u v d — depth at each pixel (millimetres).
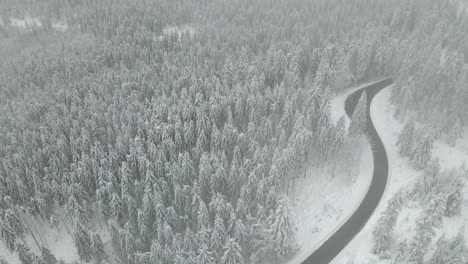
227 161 59938
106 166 56250
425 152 59375
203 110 63781
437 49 88812
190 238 44000
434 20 110438
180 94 76500
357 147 68438
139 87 79438
